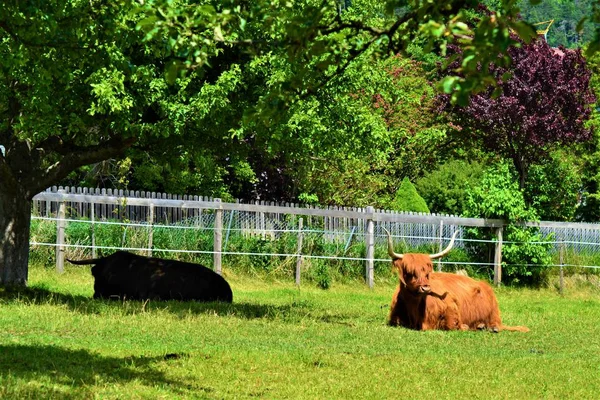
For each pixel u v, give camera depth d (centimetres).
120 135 1756
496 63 566
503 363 1237
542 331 1705
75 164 1781
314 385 1009
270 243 2625
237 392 952
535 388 1059
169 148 1861
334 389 988
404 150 3803
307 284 2592
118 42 1438
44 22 1064
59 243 2350
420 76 3978
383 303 2169
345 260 2683
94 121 1711
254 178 3309
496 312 1695
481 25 541
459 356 1290
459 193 3603
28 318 1422
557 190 3459
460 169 3684
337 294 2391
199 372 1046
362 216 2689
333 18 700
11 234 1786
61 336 1288
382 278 2736
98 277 1822
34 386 887
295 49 674
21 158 1808
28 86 1627
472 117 3466
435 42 622
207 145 1855
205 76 1733
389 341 1429
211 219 2620
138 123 1677
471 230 2928
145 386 941
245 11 680
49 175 1800
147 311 1608
